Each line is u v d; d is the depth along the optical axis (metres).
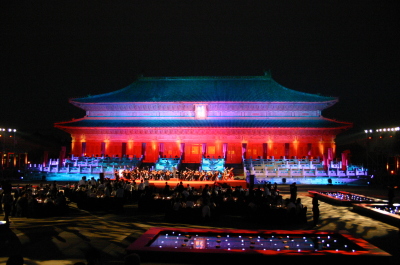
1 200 32.66
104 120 93.38
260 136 87.50
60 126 86.56
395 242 22.05
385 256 15.98
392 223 27.61
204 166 73.69
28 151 115.69
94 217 30.83
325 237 20.48
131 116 94.19
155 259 16.56
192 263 16.39
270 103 90.12
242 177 68.62
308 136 87.12
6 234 23.08
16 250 19.30
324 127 83.75
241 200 32.62
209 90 97.38
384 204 34.62
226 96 93.06
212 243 19.23
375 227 26.84
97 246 20.16
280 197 31.03
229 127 84.38
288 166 73.56
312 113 91.69
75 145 90.31
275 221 27.91
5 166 103.12
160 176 62.59
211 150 87.94
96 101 91.94
